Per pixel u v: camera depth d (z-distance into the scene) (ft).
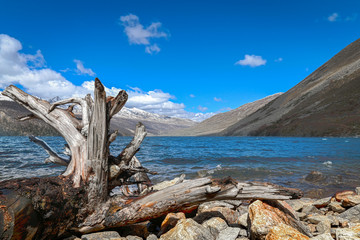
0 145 99.35
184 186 11.95
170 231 10.71
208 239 10.00
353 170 37.68
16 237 8.57
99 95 10.89
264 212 10.62
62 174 11.50
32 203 9.03
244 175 34.14
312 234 12.48
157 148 98.73
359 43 348.38
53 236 10.28
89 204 10.98
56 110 12.49
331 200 20.01
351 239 8.21
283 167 41.81
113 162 12.69
